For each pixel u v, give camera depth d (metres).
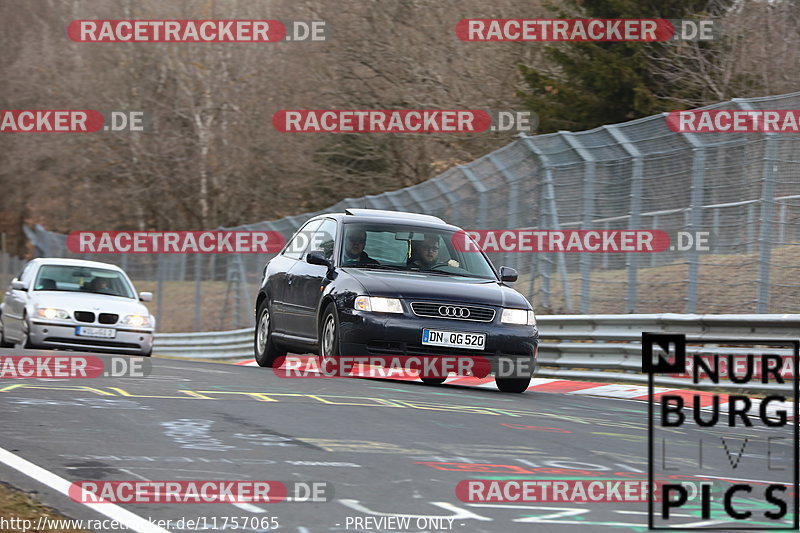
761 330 43.50
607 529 17.81
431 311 41.53
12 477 20.39
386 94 134.25
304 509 18.66
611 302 57.53
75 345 58.91
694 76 107.69
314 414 29.72
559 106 119.25
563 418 32.16
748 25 104.38
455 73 130.88
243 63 166.88
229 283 99.50
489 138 127.56
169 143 173.50
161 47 171.62
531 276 61.56
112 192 185.62
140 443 24.25
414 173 137.62
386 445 25.11
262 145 159.12
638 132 55.44
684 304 52.84
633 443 27.27
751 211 49.75
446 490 20.47
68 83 181.88
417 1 132.50
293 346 47.78
